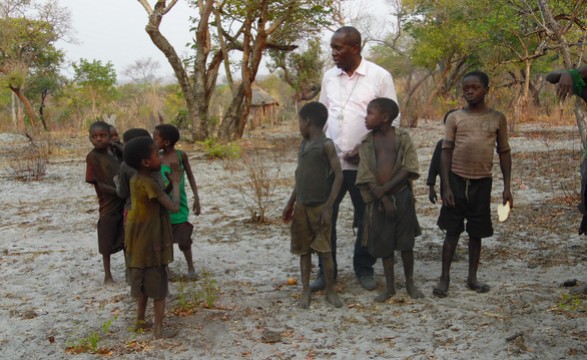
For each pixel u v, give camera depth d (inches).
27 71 1443.2
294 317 175.5
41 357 155.3
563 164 477.7
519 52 1022.4
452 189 184.9
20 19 1510.8
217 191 437.1
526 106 1016.2
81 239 295.4
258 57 805.2
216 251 262.5
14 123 1456.7
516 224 285.7
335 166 178.7
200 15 810.8
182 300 187.8
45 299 201.9
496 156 577.6
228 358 150.1
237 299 193.3
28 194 444.8
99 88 1590.8
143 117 1405.0
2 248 278.2
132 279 162.6
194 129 821.9
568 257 228.4
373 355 147.7
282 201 385.4
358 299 188.7
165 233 164.4
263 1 738.8
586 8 420.8
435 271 217.2
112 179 209.0
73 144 888.9
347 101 196.7
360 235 200.7
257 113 1588.3
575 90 167.5
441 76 1312.7
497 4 724.0
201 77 813.9
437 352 147.5
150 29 775.7
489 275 210.1
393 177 178.4
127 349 157.6
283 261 242.7
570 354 142.5
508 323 161.9
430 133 883.4
